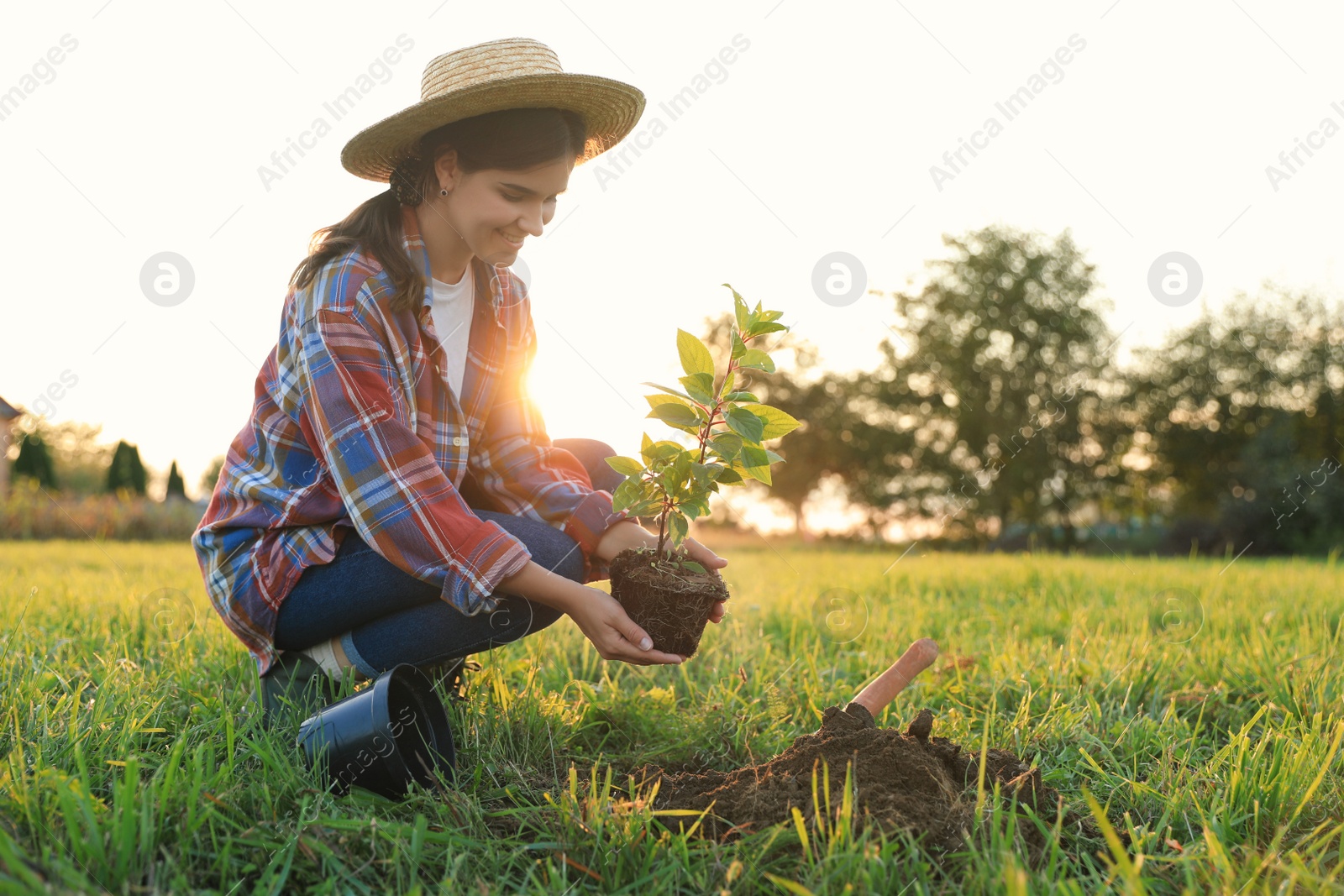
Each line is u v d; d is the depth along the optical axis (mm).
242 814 1766
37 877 1351
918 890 1535
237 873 1617
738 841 1690
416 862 1625
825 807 1785
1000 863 1575
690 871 1667
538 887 1587
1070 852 1826
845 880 1550
